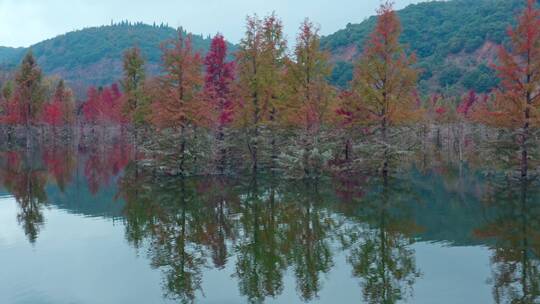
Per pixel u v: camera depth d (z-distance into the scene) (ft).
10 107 216.54
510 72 82.07
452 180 97.14
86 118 234.79
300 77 102.58
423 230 54.54
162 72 103.09
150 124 130.62
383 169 97.30
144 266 42.88
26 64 201.26
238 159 109.81
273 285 37.68
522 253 44.68
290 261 44.37
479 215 61.52
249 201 74.28
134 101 145.59
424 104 218.38
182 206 71.10
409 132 112.37
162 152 100.73
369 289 36.19
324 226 57.88
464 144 187.11
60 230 56.80
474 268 40.50
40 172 118.01
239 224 59.72
